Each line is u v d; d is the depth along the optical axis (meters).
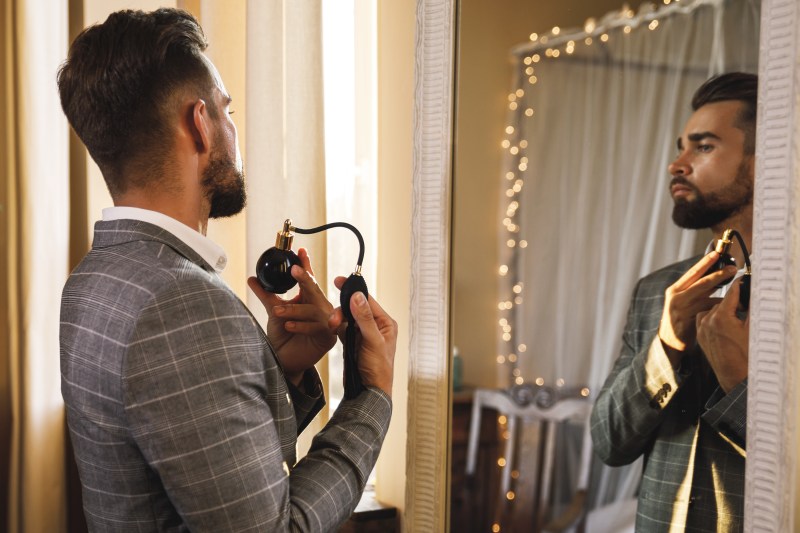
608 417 1.15
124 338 0.84
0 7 2.12
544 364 1.24
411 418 1.33
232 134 1.03
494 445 1.30
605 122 1.15
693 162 1.02
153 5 2.04
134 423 0.83
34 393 2.02
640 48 1.09
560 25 1.19
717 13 0.99
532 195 1.23
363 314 1.06
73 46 0.95
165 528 0.91
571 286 1.20
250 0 1.52
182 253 0.93
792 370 0.85
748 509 0.90
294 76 1.50
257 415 0.87
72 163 2.18
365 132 1.71
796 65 0.85
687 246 1.03
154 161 0.94
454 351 1.29
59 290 2.06
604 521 1.16
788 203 0.85
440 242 1.28
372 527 1.51
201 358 0.84
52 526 2.05
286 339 1.20
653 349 1.07
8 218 2.09
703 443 1.00
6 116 2.14
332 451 0.98
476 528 1.32
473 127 1.26
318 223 1.51
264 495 0.84
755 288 0.89
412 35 1.46
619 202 1.13
